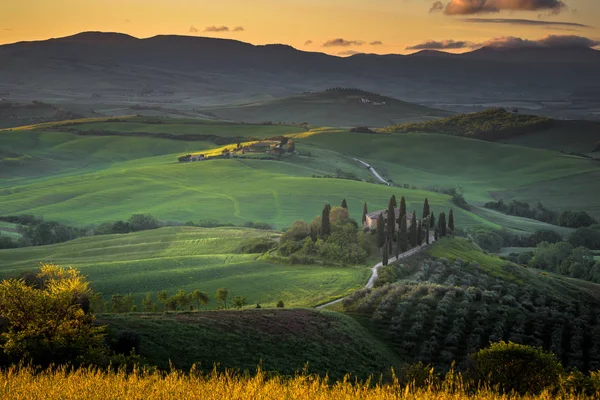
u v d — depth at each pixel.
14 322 42.66
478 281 120.44
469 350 80.25
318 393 32.00
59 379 32.16
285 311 77.81
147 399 29.70
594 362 84.88
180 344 55.47
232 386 32.34
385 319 89.62
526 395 38.47
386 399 31.83
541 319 97.12
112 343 49.41
